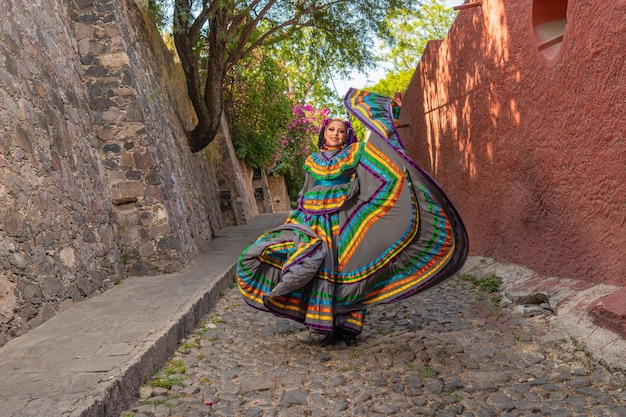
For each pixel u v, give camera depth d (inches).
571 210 196.7
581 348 155.1
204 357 170.9
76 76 290.4
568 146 195.5
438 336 181.5
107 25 304.5
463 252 173.9
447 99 350.6
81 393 122.6
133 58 325.1
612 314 151.6
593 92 177.3
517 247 243.3
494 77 261.1
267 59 601.9
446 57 348.8
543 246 218.7
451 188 347.3
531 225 229.0
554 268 210.1
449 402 132.1
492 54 262.5
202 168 506.3
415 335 184.2
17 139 208.7
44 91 243.3
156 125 339.9
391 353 167.3
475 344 171.0
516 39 233.0
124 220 295.9
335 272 173.8
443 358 160.2
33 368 141.6
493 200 270.1
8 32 221.1
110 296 236.5
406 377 147.9
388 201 176.7
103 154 298.8
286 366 161.6
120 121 300.5
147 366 150.3
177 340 181.0
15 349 160.9
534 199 224.7
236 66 522.9
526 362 153.5
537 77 215.5
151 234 295.7
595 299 170.9
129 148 299.6
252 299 176.6
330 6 453.1
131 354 149.2
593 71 175.6
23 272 190.2
